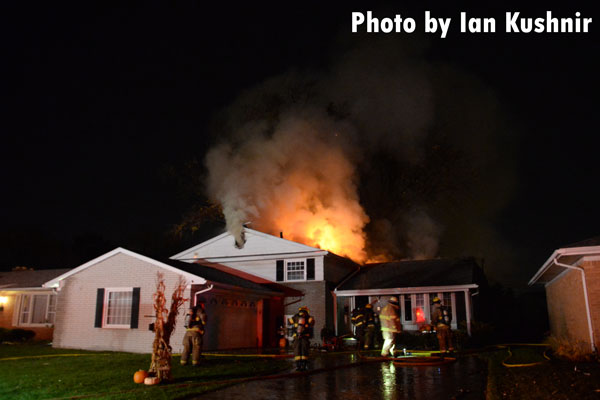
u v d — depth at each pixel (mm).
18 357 14633
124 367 12008
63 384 9422
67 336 18172
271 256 23547
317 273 22703
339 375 10812
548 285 22719
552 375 9758
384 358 13586
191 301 16812
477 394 8398
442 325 14625
